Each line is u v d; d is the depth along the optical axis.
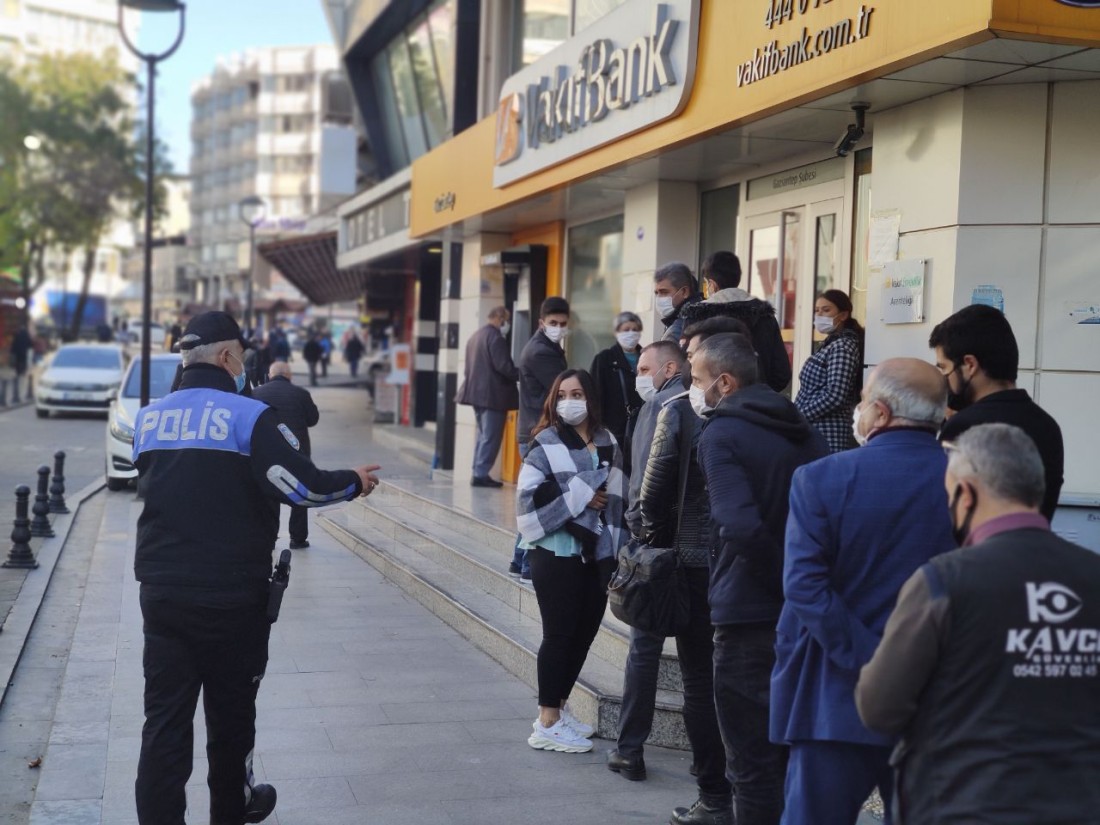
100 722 6.23
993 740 2.52
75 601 9.30
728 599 4.12
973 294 6.02
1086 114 5.88
